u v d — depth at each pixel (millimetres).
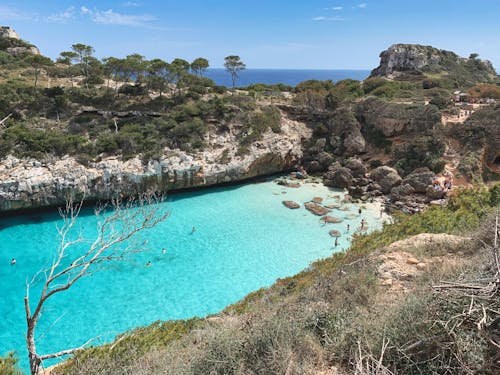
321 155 60094
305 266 31406
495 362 5793
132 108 59500
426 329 6980
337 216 42875
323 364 7648
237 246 35125
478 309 6082
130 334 14289
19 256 32469
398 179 49188
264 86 85625
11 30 92062
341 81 86625
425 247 14172
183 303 25719
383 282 11633
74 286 27547
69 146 46531
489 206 20344
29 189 41656
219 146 55500
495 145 49438
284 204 46938
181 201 48500
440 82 79188
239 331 9492
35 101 53781
